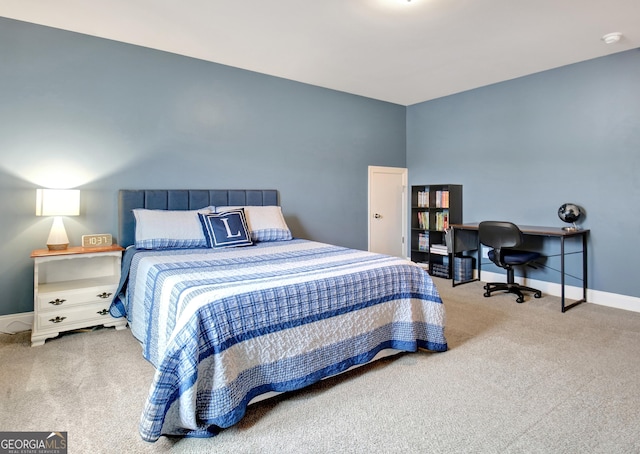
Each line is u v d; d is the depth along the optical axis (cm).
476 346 264
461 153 489
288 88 437
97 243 322
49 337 276
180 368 161
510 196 438
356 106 501
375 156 526
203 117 379
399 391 204
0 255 293
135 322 264
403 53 353
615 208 356
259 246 338
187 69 368
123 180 339
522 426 173
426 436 166
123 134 337
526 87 419
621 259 355
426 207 514
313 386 211
